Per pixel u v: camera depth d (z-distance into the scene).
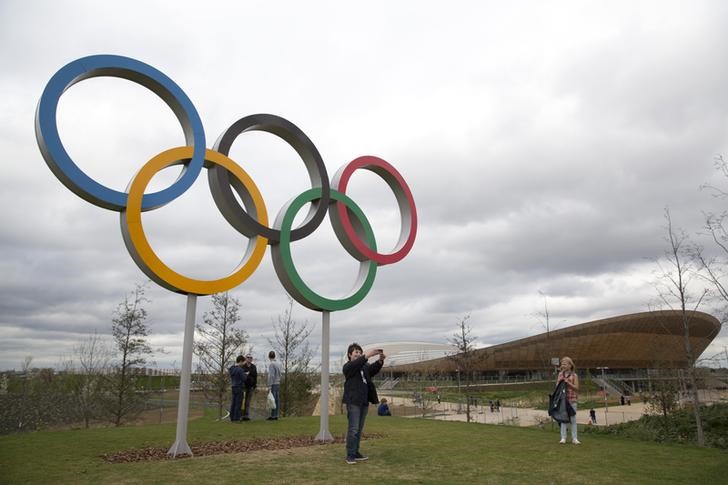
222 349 19.36
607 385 63.47
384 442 8.57
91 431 9.85
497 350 75.06
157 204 7.64
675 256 18.45
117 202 7.25
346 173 10.42
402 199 11.56
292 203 9.30
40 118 6.77
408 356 89.50
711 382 25.91
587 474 6.04
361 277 10.26
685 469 6.45
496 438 9.20
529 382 66.00
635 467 6.54
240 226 8.68
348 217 10.32
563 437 8.69
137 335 20.45
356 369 6.80
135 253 7.39
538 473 6.04
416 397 48.81
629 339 71.62
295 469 6.07
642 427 14.06
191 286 7.67
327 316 9.52
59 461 6.64
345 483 5.31
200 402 28.22
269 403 11.97
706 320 61.09
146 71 7.94
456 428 10.84
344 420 12.07
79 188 6.93
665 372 23.94
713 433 13.88
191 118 8.30
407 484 5.29
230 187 8.58
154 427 10.59
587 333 72.69
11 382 28.58
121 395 19.56
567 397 8.71
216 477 5.59
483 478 5.68
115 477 5.59
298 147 9.96
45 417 22.30
